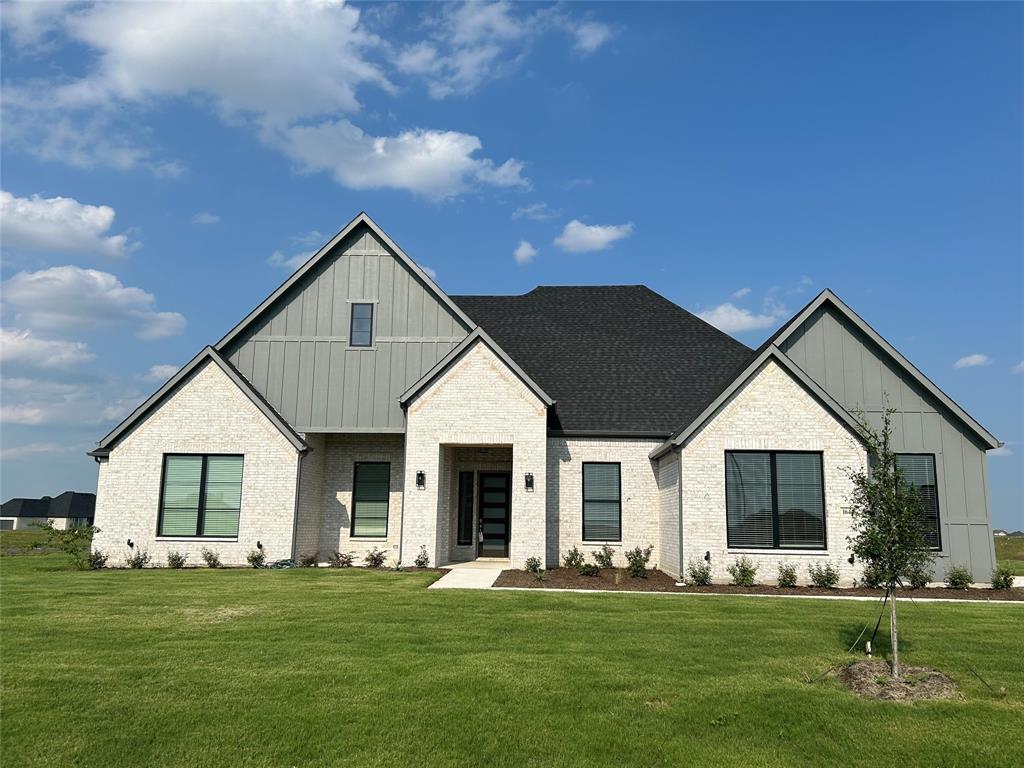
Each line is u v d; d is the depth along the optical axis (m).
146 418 21.02
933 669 9.48
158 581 16.70
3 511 79.94
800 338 20.69
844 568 17.70
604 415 22.55
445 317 23.11
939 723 7.71
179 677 8.85
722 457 18.39
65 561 22.16
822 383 20.45
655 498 21.80
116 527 20.55
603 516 21.94
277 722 7.45
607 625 12.06
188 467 20.89
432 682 8.69
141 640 10.71
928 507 19.73
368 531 22.89
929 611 13.91
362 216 23.64
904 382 20.39
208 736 7.12
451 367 21.06
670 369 24.48
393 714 7.68
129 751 6.80
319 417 22.58
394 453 23.23
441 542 21.02
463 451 23.14
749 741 7.20
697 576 17.70
